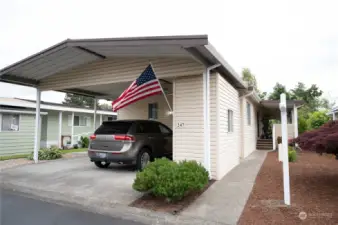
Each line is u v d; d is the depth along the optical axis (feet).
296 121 47.37
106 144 24.57
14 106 46.78
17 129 46.91
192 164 17.58
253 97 40.93
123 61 26.04
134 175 23.16
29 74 29.45
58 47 22.12
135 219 13.12
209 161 21.12
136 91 22.39
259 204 14.55
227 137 25.12
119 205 14.85
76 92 36.29
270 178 21.80
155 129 27.84
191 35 16.85
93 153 25.04
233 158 27.99
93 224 12.40
